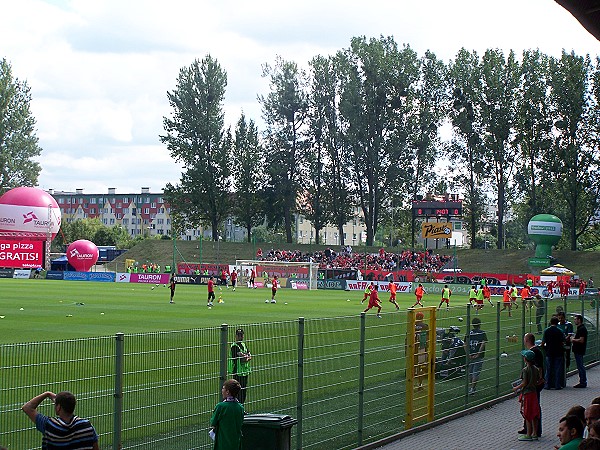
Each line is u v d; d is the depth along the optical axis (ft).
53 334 110.22
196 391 41.22
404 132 337.72
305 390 47.26
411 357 57.00
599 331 102.78
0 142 388.57
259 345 44.47
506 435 56.70
